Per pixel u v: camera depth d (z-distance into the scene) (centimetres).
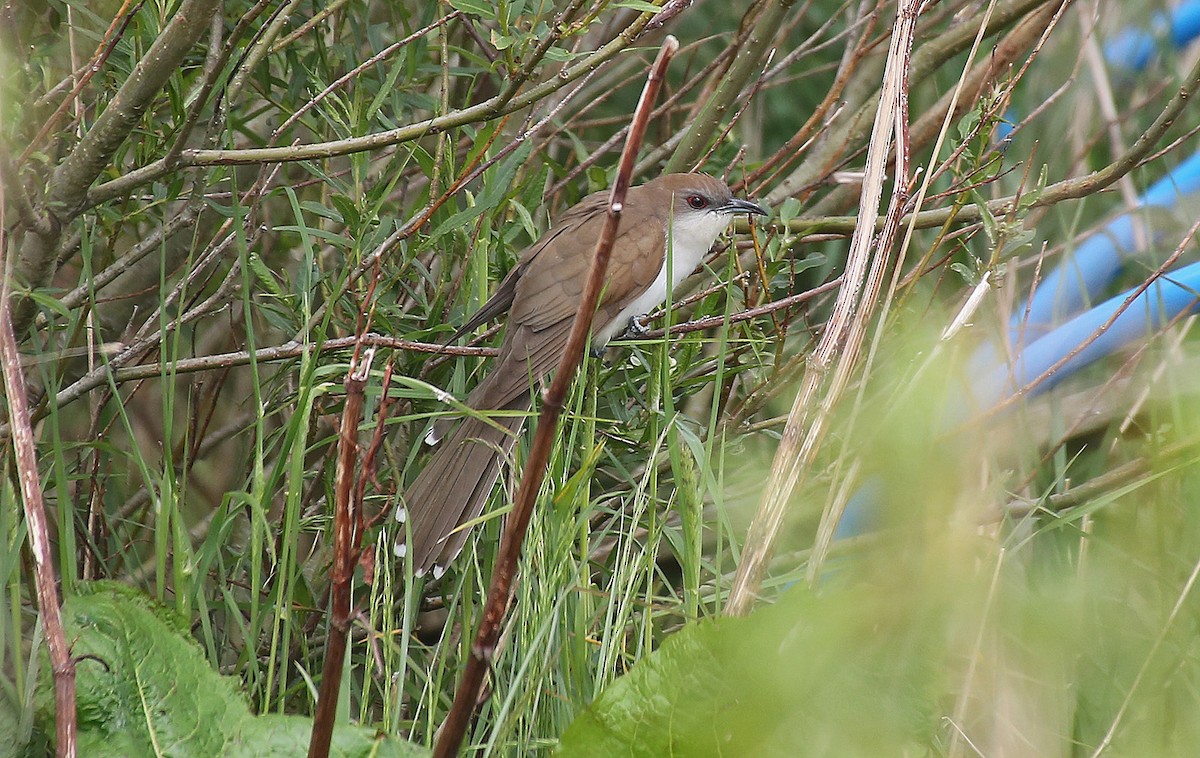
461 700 406
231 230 784
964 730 466
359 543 412
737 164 1053
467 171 718
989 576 341
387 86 729
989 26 898
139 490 817
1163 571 436
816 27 1230
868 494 269
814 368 559
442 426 785
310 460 876
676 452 609
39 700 459
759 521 540
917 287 785
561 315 812
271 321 760
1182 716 402
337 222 892
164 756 457
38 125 680
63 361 767
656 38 1126
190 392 809
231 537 835
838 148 975
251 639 569
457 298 849
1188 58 1026
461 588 658
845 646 293
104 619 471
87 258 623
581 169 912
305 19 820
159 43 611
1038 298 900
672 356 834
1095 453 802
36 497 435
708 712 385
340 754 457
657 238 859
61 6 690
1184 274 806
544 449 382
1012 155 988
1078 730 435
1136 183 980
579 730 412
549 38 631
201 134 808
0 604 509
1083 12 1009
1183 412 475
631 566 632
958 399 492
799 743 313
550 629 576
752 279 874
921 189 588
